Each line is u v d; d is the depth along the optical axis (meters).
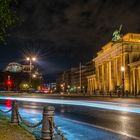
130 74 123.56
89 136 14.96
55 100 52.81
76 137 14.75
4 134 13.38
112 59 142.75
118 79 132.50
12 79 143.25
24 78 144.25
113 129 17.08
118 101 46.66
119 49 131.75
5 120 18.80
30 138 12.74
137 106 34.78
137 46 126.19
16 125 16.78
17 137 12.82
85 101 47.94
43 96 72.19
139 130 16.38
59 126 19.09
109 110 30.36
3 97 67.12
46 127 11.05
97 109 32.19
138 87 116.19
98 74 170.25
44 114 11.12
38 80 156.88
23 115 27.08
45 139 10.98
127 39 130.50
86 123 20.47
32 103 46.25
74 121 21.88
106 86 152.75
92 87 191.25
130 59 125.12
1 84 141.38
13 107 17.39
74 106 37.84
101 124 19.64
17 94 81.19
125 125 18.59
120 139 13.80
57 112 29.70
